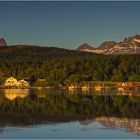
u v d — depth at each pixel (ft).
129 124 237.66
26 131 212.84
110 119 259.80
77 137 199.41
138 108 337.52
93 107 347.56
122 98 465.88
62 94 570.46
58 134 206.18
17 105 364.38
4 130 215.31
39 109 325.01
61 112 301.02
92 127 226.38
